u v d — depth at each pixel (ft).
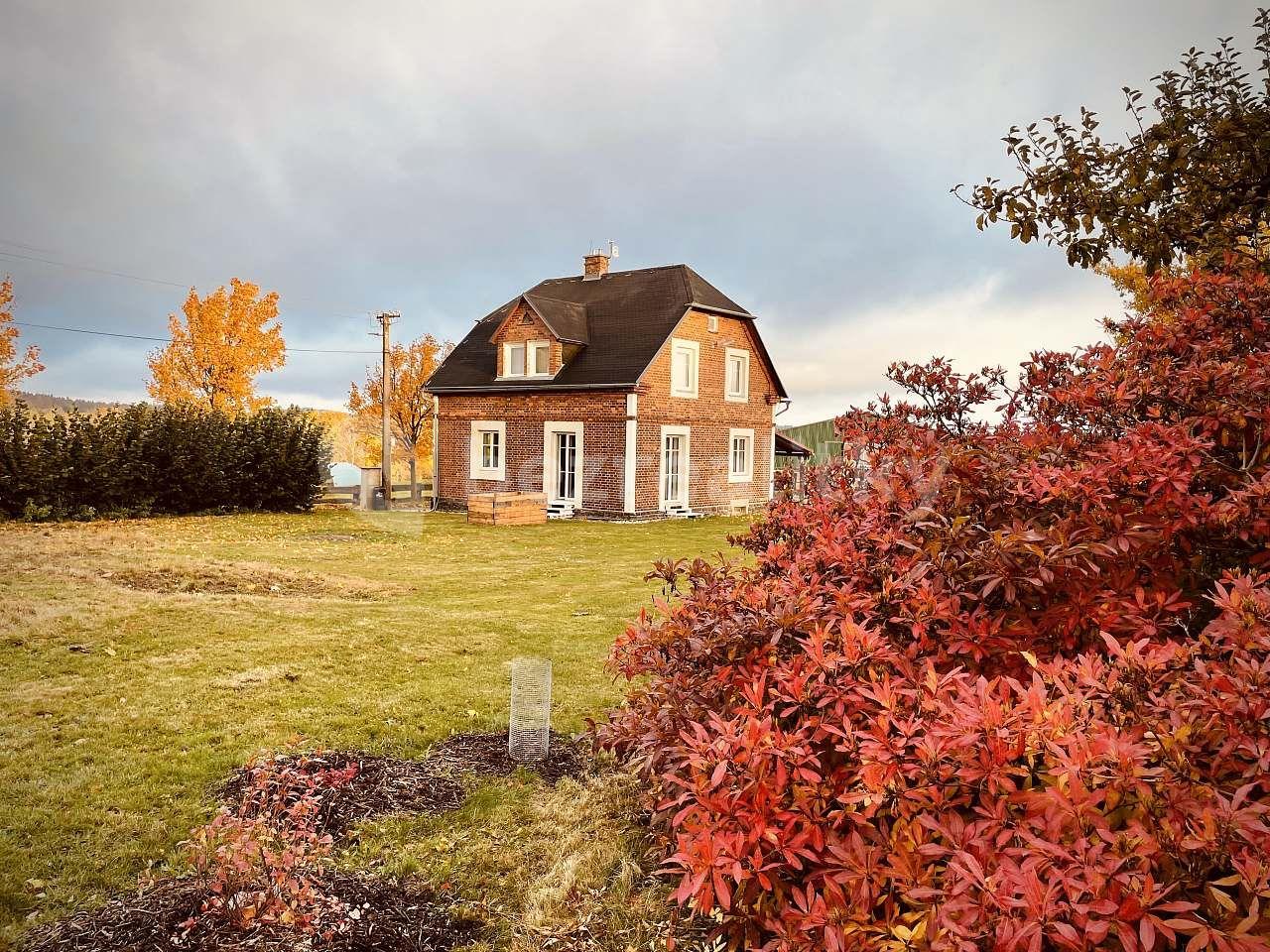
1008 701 6.79
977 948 5.70
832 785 7.68
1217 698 5.82
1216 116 12.37
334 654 22.39
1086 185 13.34
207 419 71.15
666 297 69.00
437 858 11.65
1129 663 6.52
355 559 41.32
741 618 9.98
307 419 77.30
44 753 15.03
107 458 63.05
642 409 62.23
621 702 18.67
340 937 9.36
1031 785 6.64
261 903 9.45
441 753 15.55
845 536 10.07
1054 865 5.67
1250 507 8.34
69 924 9.55
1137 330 12.76
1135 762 5.71
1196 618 9.70
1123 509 8.95
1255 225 12.85
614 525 55.11
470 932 9.89
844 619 8.59
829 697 7.74
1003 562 8.21
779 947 7.49
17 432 58.44
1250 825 5.14
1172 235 13.00
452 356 71.15
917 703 7.36
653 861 11.59
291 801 12.88
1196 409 10.56
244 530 55.11
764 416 77.25
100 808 12.81
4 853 11.37
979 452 10.10
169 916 9.60
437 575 37.04
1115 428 11.80
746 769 7.67
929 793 6.58
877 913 7.55
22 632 23.27
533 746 15.34
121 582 31.58
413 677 20.44
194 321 82.28
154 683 19.25
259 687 19.17
